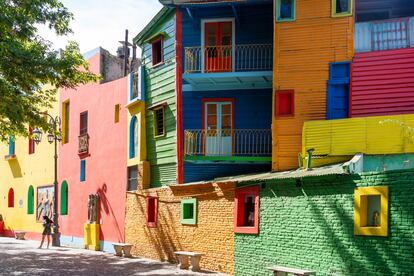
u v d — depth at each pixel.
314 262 12.31
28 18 16.56
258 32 18.55
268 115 18.50
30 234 31.58
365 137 14.25
